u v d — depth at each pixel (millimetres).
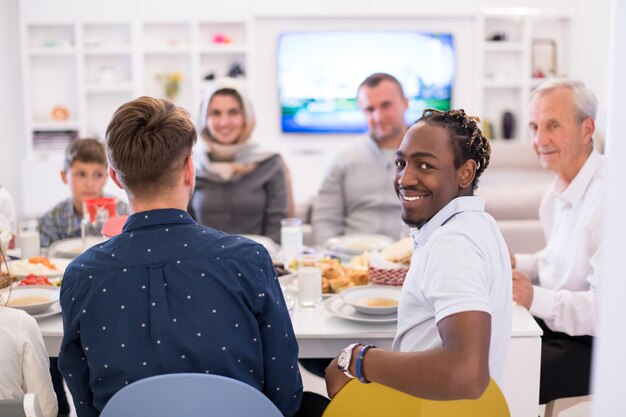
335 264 2137
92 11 6707
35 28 6879
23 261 2221
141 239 1223
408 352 1192
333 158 3141
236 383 1109
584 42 6977
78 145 2643
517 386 1706
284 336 1276
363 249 2418
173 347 1180
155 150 1203
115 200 2359
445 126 1288
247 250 1238
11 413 1263
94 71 7023
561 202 2148
